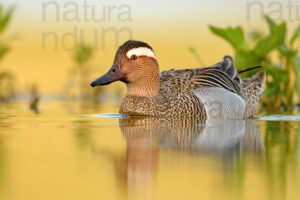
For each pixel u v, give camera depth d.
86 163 8.06
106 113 14.64
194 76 14.60
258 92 15.72
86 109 15.88
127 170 7.65
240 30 16.72
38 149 9.08
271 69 16.89
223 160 8.28
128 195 6.54
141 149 9.07
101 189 6.77
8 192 6.63
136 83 14.31
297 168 7.76
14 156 8.53
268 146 9.46
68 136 10.42
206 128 11.76
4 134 10.66
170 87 14.27
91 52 21.41
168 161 8.18
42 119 13.21
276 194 6.55
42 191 6.68
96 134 10.70
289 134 10.92
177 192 6.63
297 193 6.59
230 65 15.58
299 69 17.61
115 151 8.90
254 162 8.14
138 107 14.16
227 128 11.82
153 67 14.26
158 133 10.87
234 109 14.41
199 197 6.44
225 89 14.73
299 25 17.28
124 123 12.45
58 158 8.38
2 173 7.51
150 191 6.67
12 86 19.88
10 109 15.76
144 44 14.30
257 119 13.98
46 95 20.44
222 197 6.44
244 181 7.09
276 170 7.68
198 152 8.86
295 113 15.68
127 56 14.20
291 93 17.61
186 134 10.74
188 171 7.59
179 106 13.80
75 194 6.58
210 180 7.12
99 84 14.09
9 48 19.55
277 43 16.75
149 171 7.58
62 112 14.92
